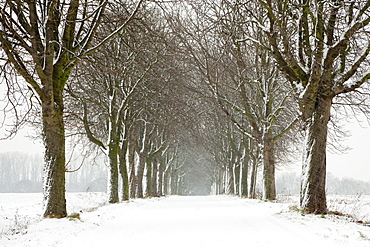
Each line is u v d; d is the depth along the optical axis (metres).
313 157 14.04
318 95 14.18
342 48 13.66
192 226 11.08
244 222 11.88
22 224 13.10
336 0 13.64
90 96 22.55
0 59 10.75
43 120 12.62
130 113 28.88
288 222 11.57
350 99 17.83
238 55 21.95
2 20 10.33
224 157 46.03
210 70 23.98
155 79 26.89
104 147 23.53
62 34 12.99
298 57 15.06
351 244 7.62
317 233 9.15
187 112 31.62
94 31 13.45
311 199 13.80
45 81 12.01
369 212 17.16
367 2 12.74
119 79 22.88
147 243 8.10
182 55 24.30
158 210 18.28
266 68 22.92
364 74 13.90
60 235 9.28
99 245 7.89
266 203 20.59
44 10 12.48
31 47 11.76
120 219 13.62
